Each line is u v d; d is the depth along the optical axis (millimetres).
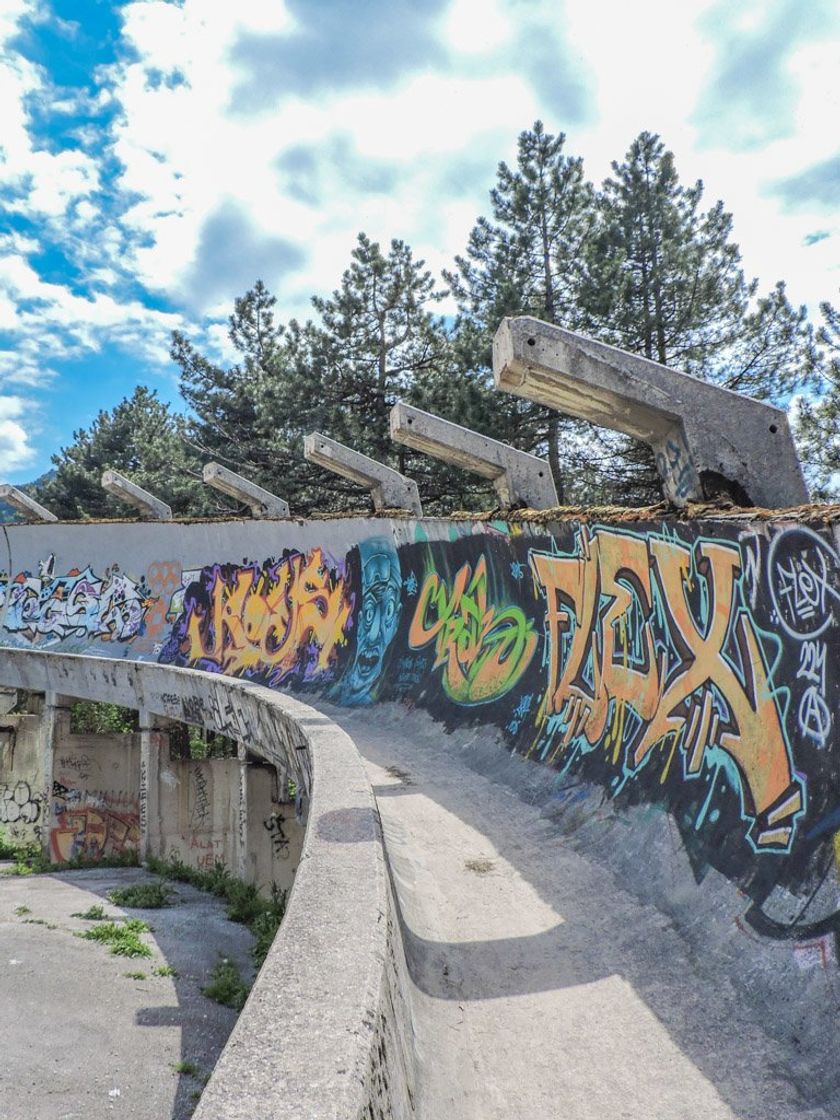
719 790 5953
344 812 4781
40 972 12344
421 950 5336
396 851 7203
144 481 38406
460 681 12852
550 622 10461
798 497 7574
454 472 26047
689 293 23547
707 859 5656
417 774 10312
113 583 26234
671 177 24516
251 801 16703
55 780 21344
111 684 20375
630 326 22688
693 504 7199
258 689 13047
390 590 16828
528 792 8844
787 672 5398
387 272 28375
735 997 4516
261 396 29578
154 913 15641
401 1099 2738
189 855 19391
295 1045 2201
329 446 18516
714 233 24359
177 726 20547
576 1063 4129
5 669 23844
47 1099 8648
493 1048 4289
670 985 4801
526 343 7809
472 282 25125
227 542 23141
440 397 23641
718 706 6258
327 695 17109
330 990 2541
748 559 5941
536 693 10367
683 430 7719
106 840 21203
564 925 5766
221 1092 1968
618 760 7711
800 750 5160
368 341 28359
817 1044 3936
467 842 7562
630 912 5770
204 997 11633
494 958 5289
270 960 2783
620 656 8258
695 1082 3916
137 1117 8453
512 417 22109
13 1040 10039
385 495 18703
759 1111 3662
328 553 19375
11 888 17938
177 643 23797
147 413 51812
